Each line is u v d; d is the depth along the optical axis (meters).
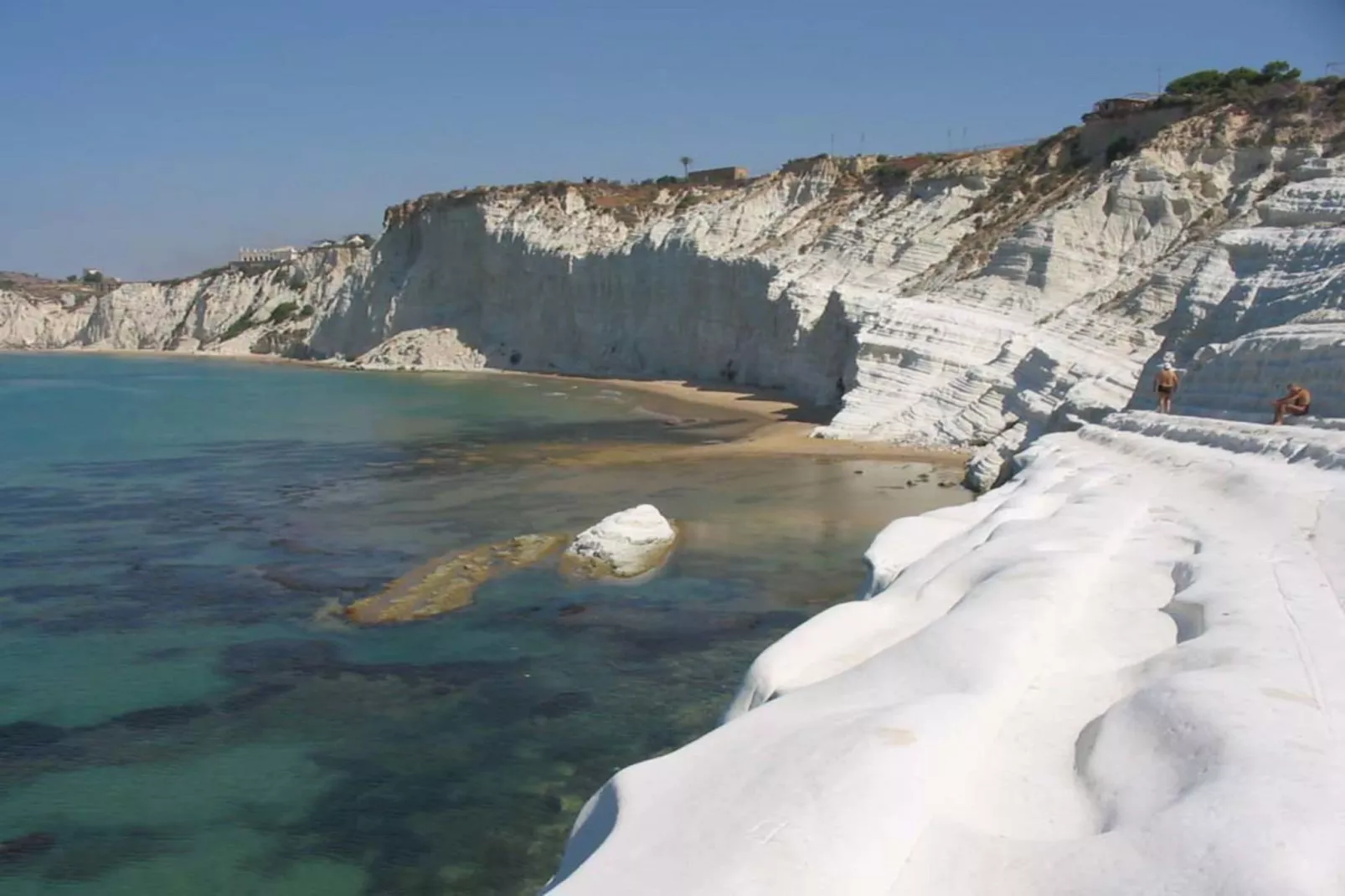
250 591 20.14
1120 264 43.09
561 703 14.86
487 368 84.62
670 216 74.31
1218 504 11.84
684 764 5.41
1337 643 6.20
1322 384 18.62
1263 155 42.84
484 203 86.56
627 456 36.50
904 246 54.75
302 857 11.16
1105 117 52.12
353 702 14.96
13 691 15.36
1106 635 7.18
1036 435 30.77
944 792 4.78
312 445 40.91
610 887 4.16
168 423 49.66
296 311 118.19
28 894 10.49
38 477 33.56
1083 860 4.04
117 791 12.48
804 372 55.28
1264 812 3.96
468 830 11.65
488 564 21.69
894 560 10.99
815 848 4.18
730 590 19.91
